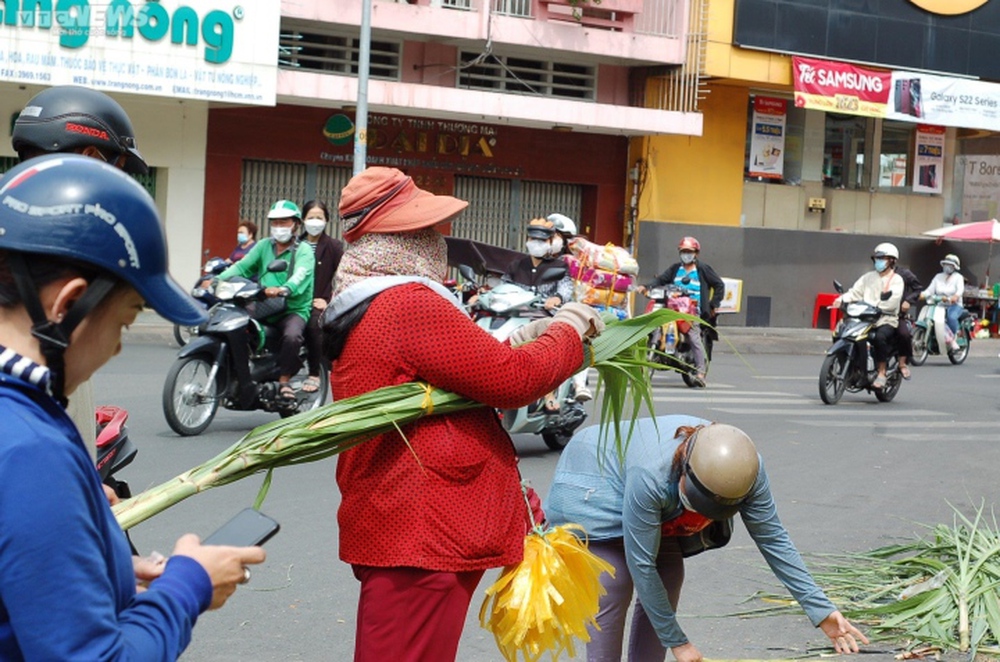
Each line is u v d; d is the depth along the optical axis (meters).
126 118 3.24
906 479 9.74
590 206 23.94
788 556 4.19
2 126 19.02
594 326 3.46
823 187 25.62
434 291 3.26
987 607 5.45
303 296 10.18
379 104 20.44
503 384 3.18
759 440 11.22
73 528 1.76
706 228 24.16
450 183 22.50
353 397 3.13
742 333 23.31
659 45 22.66
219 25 18.83
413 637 3.22
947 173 27.05
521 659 5.15
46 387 1.83
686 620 5.80
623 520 4.09
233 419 10.60
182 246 20.25
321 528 7.20
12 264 1.81
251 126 20.62
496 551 3.26
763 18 23.12
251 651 5.18
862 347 14.12
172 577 1.99
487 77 22.03
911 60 24.56
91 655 1.76
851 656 5.28
